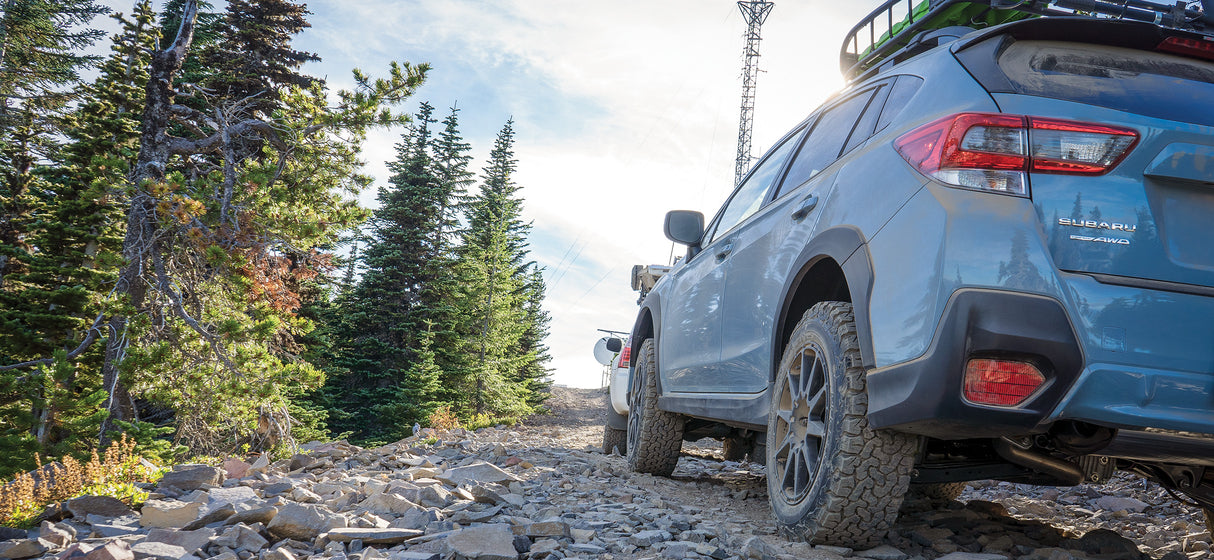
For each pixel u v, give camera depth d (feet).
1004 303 6.10
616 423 24.86
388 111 48.70
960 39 8.04
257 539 8.25
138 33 71.36
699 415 12.62
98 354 53.16
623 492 12.50
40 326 61.00
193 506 9.34
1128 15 9.08
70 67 90.58
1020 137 6.45
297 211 45.88
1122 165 6.33
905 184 7.16
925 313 6.46
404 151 118.52
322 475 14.47
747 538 8.38
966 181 6.55
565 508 10.85
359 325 104.99
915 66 8.68
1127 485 15.48
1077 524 11.65
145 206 45.68
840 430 7.68
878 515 7.64
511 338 125.18
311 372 44.96
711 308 12.39
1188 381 6.00
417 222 113.50
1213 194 6.40
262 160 53.16
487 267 120.57
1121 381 5.97
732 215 13.28
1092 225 6.23
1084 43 7.27
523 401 127.54
